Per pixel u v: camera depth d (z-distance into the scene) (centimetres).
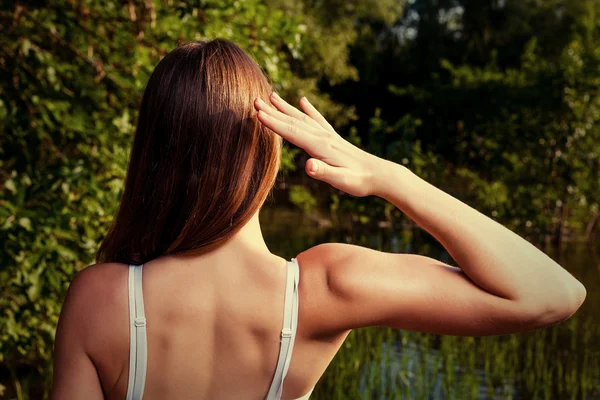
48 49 463
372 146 1304
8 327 399
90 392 106
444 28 2638
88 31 454
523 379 597
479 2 2550
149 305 107
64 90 431
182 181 107
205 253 109
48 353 484
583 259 1081
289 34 484
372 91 2642
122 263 110
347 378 566
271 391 108
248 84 110
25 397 510
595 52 1151
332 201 1336
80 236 390
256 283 108
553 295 103
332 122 2158
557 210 1245
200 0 439
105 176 427
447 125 1623
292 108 109
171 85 108
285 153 378
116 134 437
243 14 472
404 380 540
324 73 2247
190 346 107
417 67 2606
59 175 356
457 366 622
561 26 2367
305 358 109
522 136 1214
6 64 425
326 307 107
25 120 405
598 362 639
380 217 1336
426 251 1141
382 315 107
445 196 108
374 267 108
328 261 110
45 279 361
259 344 108
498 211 1155
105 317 106
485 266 103
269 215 1574
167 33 447
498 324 105
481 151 1406
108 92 455
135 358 106
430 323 107
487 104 1421
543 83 1182
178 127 107
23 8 429
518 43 2466
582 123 1151
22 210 327
